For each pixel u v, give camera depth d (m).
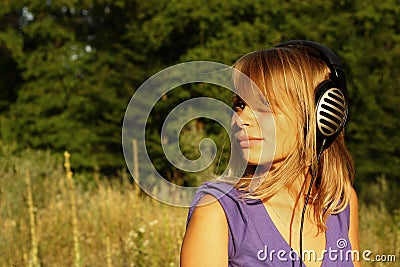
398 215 6.61
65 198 7.37
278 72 1.28
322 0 12.63
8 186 7.27
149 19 13.85
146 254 4.45
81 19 15.65
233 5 12.04
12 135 14.65
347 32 12.83
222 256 1.20
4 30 15.59
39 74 14.78
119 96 14.04
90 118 14.45
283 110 1.26
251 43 11.14
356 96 13.15
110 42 14.98
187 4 12.22
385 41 13.56
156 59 13.52
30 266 4.46
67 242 5.52
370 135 13.09
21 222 5.66
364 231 5.71
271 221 1.27
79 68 14.65
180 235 4.54
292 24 12.09
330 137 1.37
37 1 14.93
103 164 13.58
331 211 1.41
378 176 13.02
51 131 14.41
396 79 13.39
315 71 1.34
